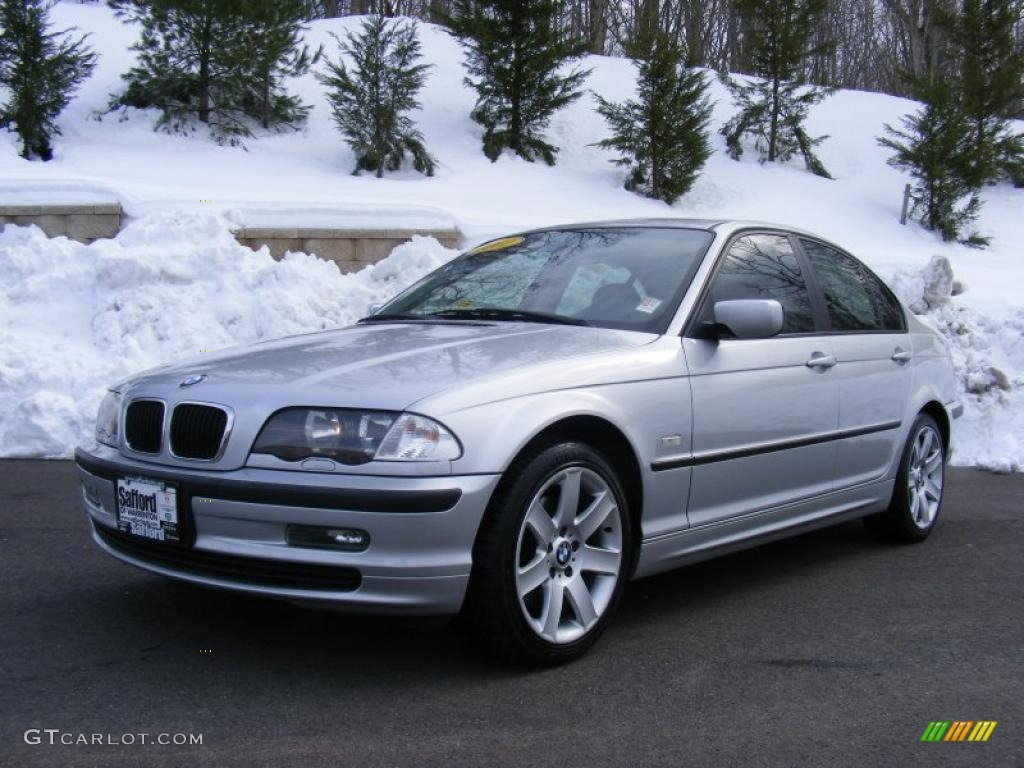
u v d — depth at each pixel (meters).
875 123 22.78
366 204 10.86
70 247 8.80
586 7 33.69
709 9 35.81
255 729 2.84
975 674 3.44
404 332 3.91
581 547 3.43
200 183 13.49
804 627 3.90
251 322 8.47
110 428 3.64
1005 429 8.23
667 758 2.74
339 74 15.88
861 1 41.84
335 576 3.02
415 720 2.92
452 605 3.05
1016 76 19.75
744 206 17.66
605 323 3.93
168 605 3.93
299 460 3.04
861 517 5.39
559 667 3.38
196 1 15.65
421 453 2.99
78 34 19.41
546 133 19.17
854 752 2.82
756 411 4.07
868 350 4.86
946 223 17.33
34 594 4.04
